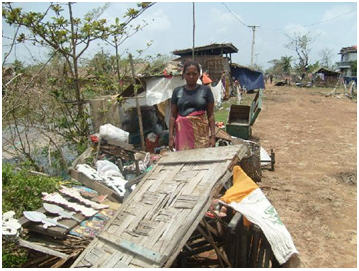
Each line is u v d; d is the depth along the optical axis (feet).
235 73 91.61
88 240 11.64
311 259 12.60
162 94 27.58
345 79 111.55
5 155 22.71
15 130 21.83
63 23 21.52
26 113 20.84
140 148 26.96
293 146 32.14
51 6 21.24
